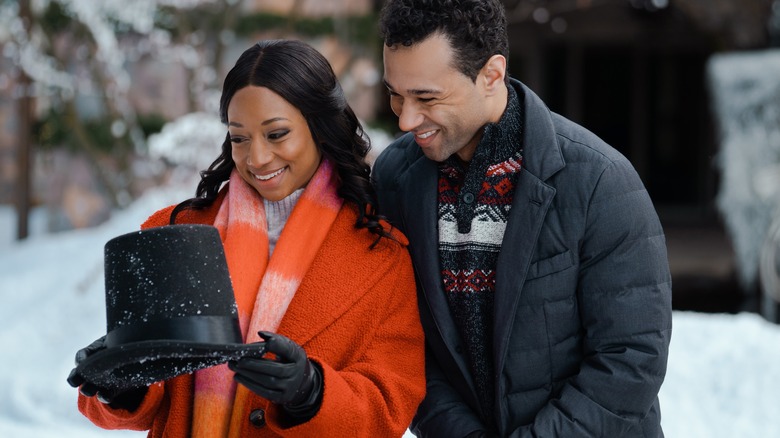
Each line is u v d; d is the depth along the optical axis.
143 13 7.94
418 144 2.01
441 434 2.13
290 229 2.00
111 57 8.11
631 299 1.94
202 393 1.92
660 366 1.96
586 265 1.98
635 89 14.25
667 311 1.97
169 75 8.42
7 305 5.98
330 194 2.06
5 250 7.65
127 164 8.41
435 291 2.07
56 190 8.68
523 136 2.01
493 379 2.10
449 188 2.11
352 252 2.03
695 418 4.33
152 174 8.43
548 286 1.99
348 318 1.99
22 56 8.16
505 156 2.03
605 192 1.95
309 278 1.99
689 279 9.41
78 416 4.61
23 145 8.82
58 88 8.44
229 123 1.94
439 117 1.90
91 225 8.59
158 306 1.59
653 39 13.89
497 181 2.04
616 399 1.95
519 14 11.88
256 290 1.98
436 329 2.14
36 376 4.91
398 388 1.96
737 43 8.46
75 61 8.33
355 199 2.05
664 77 14.26
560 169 1.97
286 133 1.93
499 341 2.00
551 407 1.99
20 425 4.47
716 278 9.46
